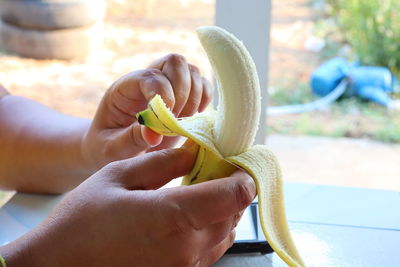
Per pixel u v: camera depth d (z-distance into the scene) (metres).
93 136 0.80
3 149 0.89
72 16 2.59
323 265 0.71
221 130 0.57
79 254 0.57
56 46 2.62
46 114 0.94
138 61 2.65
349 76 2.79
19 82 2.46
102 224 0.56
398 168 2.17
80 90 2.43
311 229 0.79
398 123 2.54
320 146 2.33
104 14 2.96
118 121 0.80
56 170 0.86
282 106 2.71
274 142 2.36
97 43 2.73
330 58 3.13
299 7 3.66
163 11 3.16
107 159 0.79
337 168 2.16
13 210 0.84
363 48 3.08
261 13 1.15
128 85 0.74
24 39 2.61
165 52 2.73
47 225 0.59
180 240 0.55
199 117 0.60
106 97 0.78
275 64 3.09
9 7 2.59
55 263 0.57
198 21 3.08
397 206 0.84
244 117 0.56
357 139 2.41
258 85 0.56
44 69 2.58
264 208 0.55
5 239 0.77
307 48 3.24
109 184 0.59
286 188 0.89
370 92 2.75
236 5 1.15
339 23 3.40
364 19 3.13
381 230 0.78
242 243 0.73
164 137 0.77
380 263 0.72
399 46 2.99
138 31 2.93
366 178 2.08
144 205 0.55
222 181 0.54
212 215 0.54
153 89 0.69
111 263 0.56
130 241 0.55
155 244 0.55
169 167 0.59
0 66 2.55
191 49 2.77
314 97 2.79
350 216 0.82
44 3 2.54
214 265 0.72
